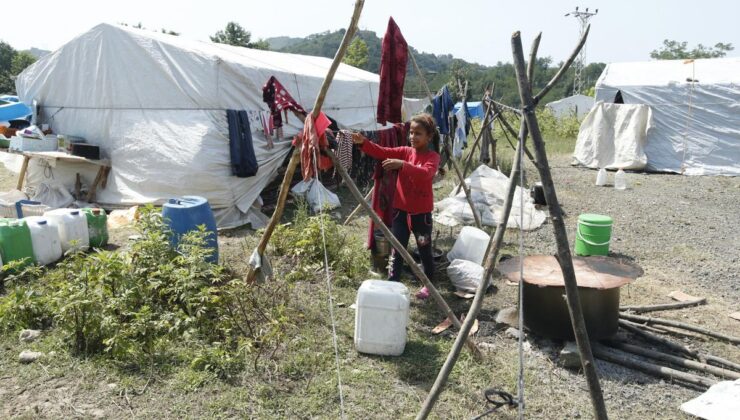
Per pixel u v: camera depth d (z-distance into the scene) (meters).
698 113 14.17
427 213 4.98
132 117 8.00
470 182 9.14
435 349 4.18
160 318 4.10
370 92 11.90
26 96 9.12
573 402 3.56
